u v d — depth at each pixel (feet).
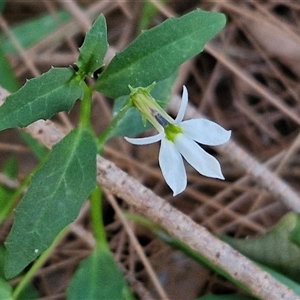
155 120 0.45
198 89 0.70
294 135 0.68
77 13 0.67
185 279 0.62
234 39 0.70
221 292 0.61
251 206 0.65
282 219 0.56
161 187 0.65
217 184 0.65
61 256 0.62
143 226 0.63
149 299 0.59
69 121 0.65
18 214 0.45
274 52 0.69
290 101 0.69
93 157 0.46
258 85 0.67
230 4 0.70
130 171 0.65
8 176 0.58
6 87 0.58
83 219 0.63
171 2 0.71
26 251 0.46
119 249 0.62
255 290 0.53
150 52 0.46
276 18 0.69
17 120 0.44
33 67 0.64
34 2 0.71
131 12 0.69
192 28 0.46
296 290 0.54
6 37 0.66
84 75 0.46
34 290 0.58
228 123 0.68
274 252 0.57
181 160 0.45
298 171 0.66
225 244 0.53
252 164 0.60
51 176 0.45
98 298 0.51
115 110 0.54
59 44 0.68
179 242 0.55
